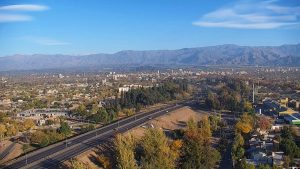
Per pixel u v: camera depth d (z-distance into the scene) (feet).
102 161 591.37
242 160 605.31
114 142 618.44
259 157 652.89
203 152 616.39
